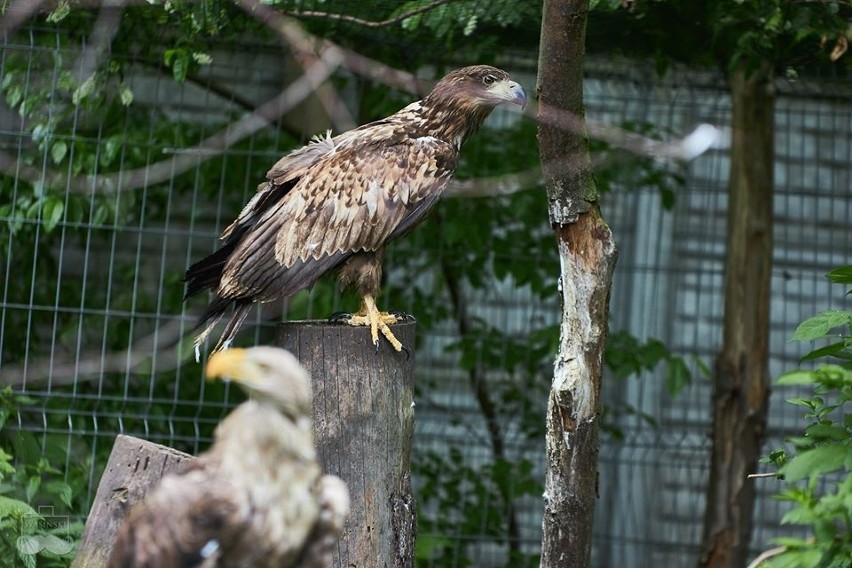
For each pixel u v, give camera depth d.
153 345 10.59
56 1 8.31
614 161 9.84
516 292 12.98
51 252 11.39
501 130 11.79
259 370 4.42
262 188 8.12
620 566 13.22
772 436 11.95
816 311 13.07
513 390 12.01
